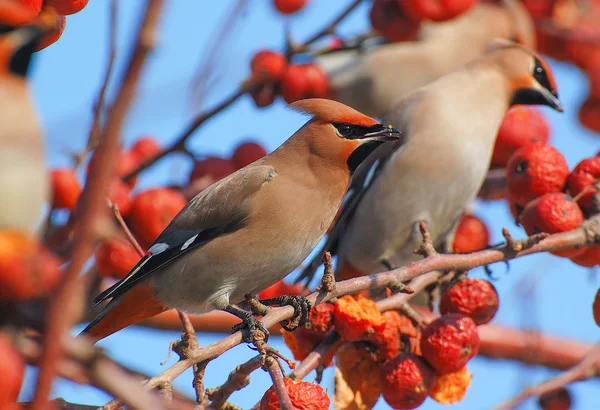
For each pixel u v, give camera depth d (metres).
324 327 7.52
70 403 6.00
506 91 11.77
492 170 12.06
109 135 3.21
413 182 11.37
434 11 10.95
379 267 11.80
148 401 3.55
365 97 13.30
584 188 8.08
